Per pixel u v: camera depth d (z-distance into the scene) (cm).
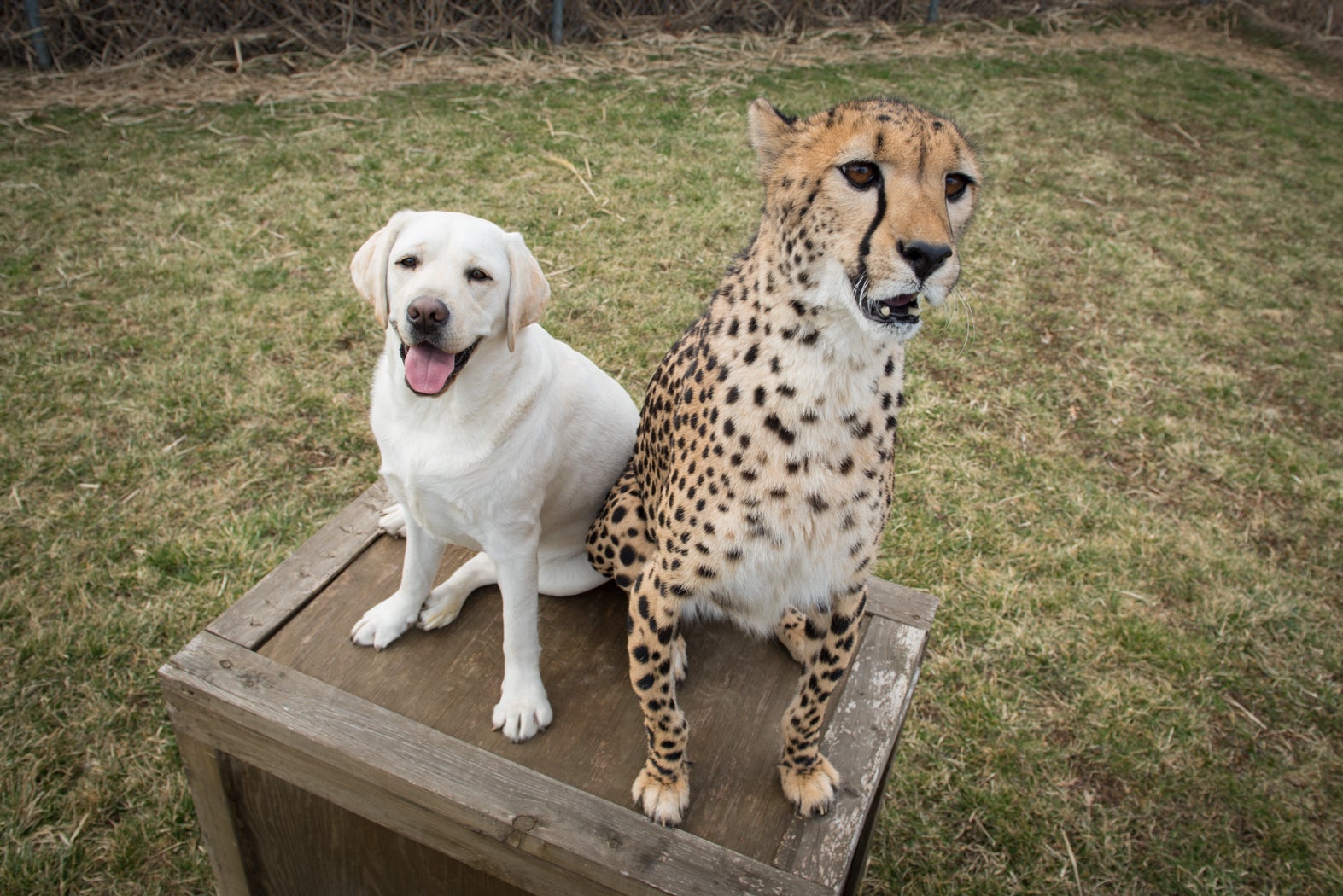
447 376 200
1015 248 618
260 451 420
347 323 495
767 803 218
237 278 520
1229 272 620
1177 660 371
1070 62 917
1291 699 362
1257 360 543
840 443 190
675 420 210
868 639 262
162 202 579
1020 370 514
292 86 739
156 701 326
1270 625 390
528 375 220
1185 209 689
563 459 242
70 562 366
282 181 611
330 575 264
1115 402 500
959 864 308
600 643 254
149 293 504
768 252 194
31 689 324
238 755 230
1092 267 608
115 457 410
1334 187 737
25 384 439
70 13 729
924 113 187
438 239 204
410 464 220
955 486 438
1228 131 813
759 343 192
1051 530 421
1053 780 330
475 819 203
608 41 860
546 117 721
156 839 292
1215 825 320
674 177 652
